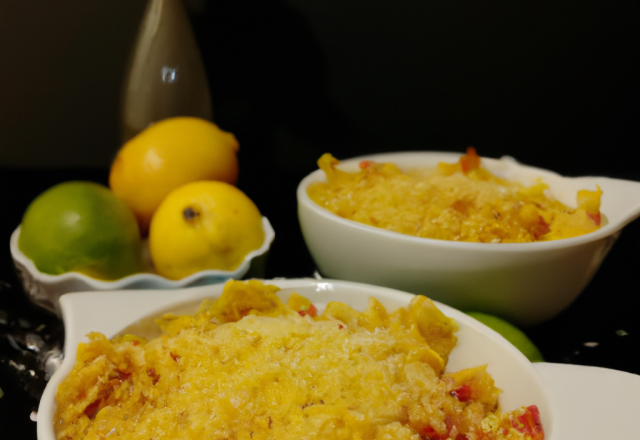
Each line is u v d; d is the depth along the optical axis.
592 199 0.42
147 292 0.36
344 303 0.37
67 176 0.59
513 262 0.38
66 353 0.34
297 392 0.31
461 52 0.60
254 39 0.58
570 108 0.62
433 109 0.62
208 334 0.34
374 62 0.60
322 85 0.60
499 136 0.63
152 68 0.51
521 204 0.42
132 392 0.33
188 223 0.42
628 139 0.63
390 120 0.62
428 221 0.40
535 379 0.32
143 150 0.46
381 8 0.58
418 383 0.32
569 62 0.61
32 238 0.41
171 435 0.30
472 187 0.43
